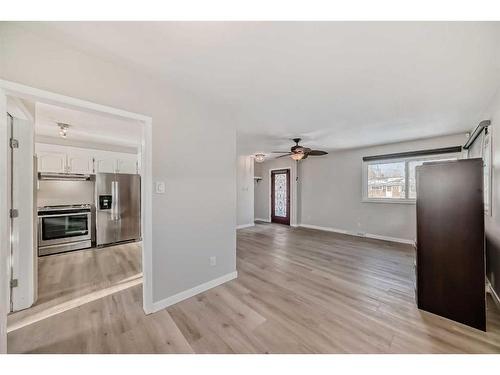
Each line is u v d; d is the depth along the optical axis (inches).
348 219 225.6
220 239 106.0
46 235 148.2
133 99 75.3
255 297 92.6
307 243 185.9
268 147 211.2
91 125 131.9
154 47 62.2
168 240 86.1
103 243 169.6
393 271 121.4
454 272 76.2
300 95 94.6
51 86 58.9
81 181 177.2
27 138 84.0
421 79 80.2
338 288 100.7
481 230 72.5
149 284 80.3
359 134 159.6
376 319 76.9
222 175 107.2
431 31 54.9
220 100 99.7
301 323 74.7
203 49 63.2
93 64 66.4
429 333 69.5
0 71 52.1
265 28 54.3
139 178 189.3
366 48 62.1
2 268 54.6
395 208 192.5
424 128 143.4
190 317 78.2
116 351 62.0
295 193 272.1
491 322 75.6
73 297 92.0
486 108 106.6
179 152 89.4
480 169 72.8
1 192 54.1
